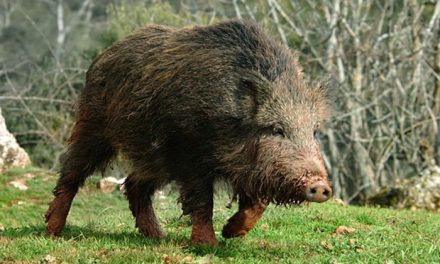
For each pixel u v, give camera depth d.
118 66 12.34
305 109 10.67
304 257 10.75
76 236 12.38
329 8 36.56
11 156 22.34
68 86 34.03
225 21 11.55
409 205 20.67
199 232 11.21
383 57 32.47
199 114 10.91
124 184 13.12
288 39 33.72
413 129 29.59
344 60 30.78
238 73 10.88
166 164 11.48
